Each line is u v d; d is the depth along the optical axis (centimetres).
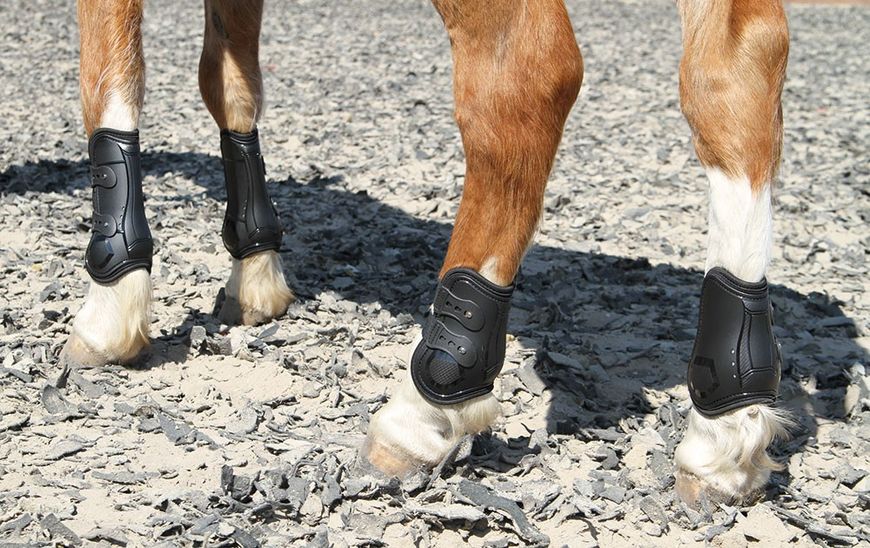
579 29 1385
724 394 263
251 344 365
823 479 297
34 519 257
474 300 268
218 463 290
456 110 264
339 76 962
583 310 421
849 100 957
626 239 537
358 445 301
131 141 340
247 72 373
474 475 284
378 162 662
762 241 259
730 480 269
